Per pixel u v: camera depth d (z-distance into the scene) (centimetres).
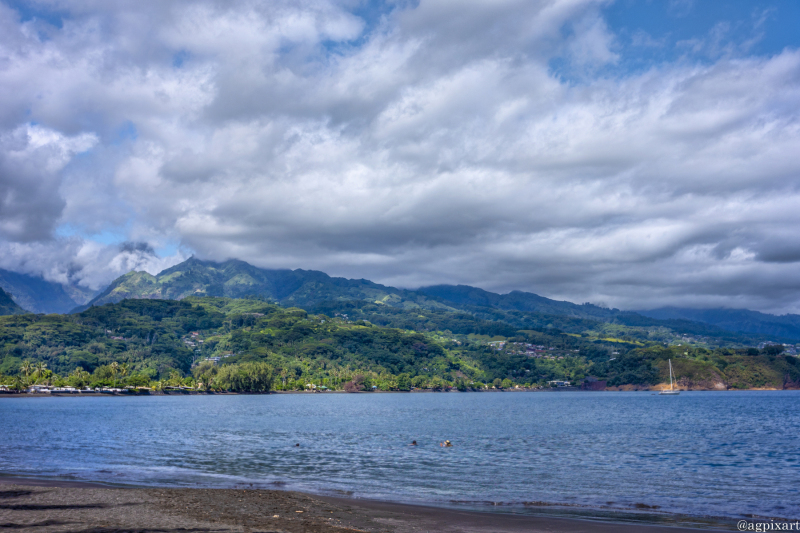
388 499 3778
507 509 3481
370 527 2838
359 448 6844
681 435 8669
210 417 13175
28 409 16638
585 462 5697
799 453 6400
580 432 9244
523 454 6316
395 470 5119
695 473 5016
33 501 3253
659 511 3472
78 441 7444
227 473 4872
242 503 3303
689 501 3806
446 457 6031
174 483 4278
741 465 5506
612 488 4288
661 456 6153
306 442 7556
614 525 3017
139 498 3384
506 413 15650
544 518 3191
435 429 9862
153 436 8250
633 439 8038
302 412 15912
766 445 7231
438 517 3148
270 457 5981
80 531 2569
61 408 17425
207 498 3431
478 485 4388
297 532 2653
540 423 11488
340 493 3972
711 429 9750
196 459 5784
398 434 8831
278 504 3312
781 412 14925
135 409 16988
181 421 11650
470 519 3112
